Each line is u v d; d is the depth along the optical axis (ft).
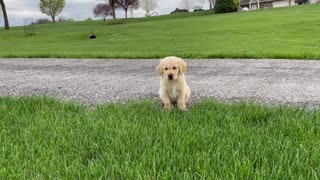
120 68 8.87
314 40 14.11
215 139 2.72
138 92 5.70
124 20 54.24
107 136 2.85
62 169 2.26
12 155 2.51
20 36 32.17
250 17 32.50
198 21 33.60
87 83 6.80
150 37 21.79
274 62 8.53
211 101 4.25
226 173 2.07
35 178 2.11
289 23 23.29
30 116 3.74
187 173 2.08
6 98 4.73
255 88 5.61
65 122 3.40
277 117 3.39
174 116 3.58
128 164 2.25
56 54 12.50
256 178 2.01
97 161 2.40
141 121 3.37
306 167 2.12
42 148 2.66
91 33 29.14
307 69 7.28
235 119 3.31
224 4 50.26
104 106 4.16
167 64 4.41
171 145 2.60
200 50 11.55
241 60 9.20
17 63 11.23
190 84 6.20
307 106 4.35
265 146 2.50
